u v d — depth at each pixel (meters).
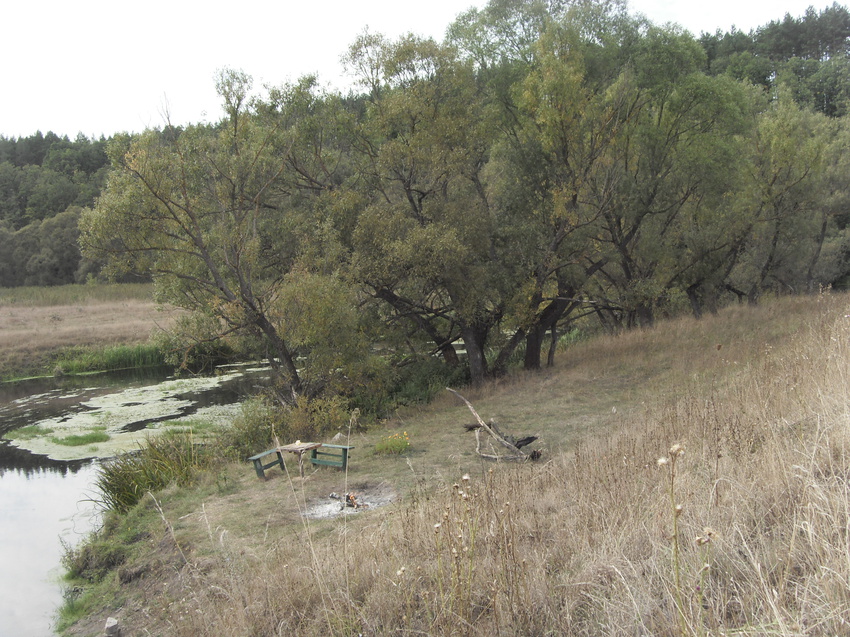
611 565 4.11
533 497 7.02
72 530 12.33
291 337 17.02
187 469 13.31
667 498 4.99
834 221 36.22
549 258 20.27
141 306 47.88
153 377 32.09
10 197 84.88
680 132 23.69
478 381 21.36
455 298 20.08
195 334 18.30
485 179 23.28
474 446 12.30
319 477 11.44
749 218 26.31
